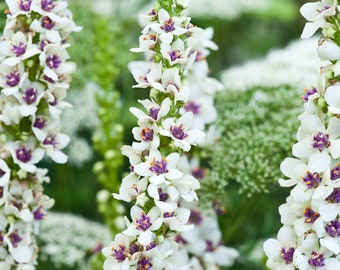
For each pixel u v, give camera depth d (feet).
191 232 2.62
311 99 2.15
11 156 2.33
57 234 3.01
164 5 2.21
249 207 2.84
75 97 3.35
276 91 2.95
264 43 4.44
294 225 2.18
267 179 2.73
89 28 3.31
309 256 2.17
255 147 2.76
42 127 2.35
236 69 3.13
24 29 2.31
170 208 2.13
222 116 2.92
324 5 2.16
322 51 2.11
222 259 2.72
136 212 2.17
